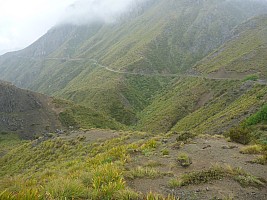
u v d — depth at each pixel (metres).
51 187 8.16
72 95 165.25
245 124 30.89
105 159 14.68
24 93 102.69
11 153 39.06
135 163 12.96
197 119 74.94
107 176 9.39
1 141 81.25
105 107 137.75
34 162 30.83
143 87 169.88
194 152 14.70
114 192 8.11
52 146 32.81
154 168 11.78
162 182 9.88
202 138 19.05
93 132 34.16
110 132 32.84
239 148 15.41
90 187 8.66
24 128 89.44
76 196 7.80
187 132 19.64
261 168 11.48
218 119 50.94
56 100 105.56
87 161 15.73
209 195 8.60
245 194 8.77
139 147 17.05
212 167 10.80
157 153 14.95
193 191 8.92
